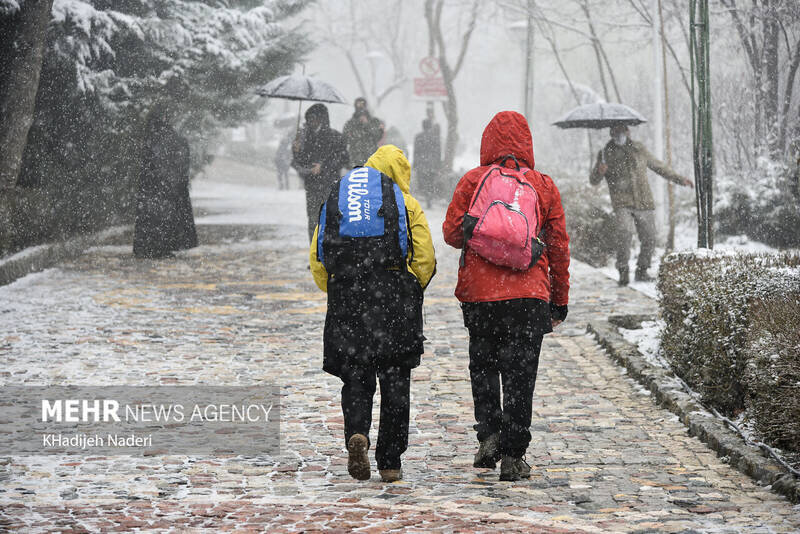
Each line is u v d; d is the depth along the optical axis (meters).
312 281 21.67
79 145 25.98
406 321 8.14
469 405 11.45
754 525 6.81
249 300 19.03
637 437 10.01
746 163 30.14
